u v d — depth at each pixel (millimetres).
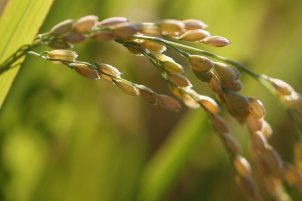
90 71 285
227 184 515
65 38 275
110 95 509
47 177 494
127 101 520
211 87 292
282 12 595
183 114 581
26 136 469
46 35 281
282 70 547
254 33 590
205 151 533
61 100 482
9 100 431
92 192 511
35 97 457
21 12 310
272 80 302
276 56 542
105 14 508
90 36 275
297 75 557
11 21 310
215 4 621
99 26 275
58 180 500
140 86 288
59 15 417
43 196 489
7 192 462
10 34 310
